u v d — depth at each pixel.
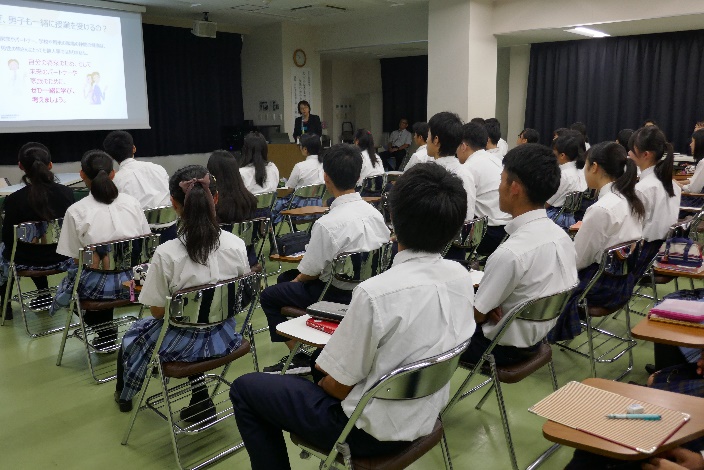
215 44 9.13
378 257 2.35
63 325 3.44
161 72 8.56
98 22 7.28
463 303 1.42
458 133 3.28
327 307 1.85
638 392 1.32
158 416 2.43
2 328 3.41
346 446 1.38
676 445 1.11
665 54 7.31
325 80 11.13
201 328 2.03
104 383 2.74
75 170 7.92
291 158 7.80
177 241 2.00
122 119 7.70
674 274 2.33
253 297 2.15
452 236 1.37
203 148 9.29
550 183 1.88
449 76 7.23
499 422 2.36
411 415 1.38
